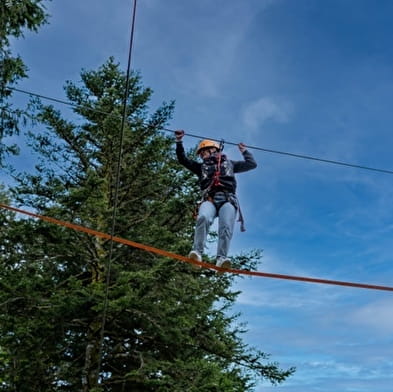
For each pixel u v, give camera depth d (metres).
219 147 8.23
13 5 12.17
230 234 7.62
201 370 14.98
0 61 12.50
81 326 16.62
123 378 16.11
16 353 15.07
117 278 16.72
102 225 17.06
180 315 16.17
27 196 18.08
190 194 17.59
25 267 16.64
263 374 17.39
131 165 18.08
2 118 12.73
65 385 15.95
